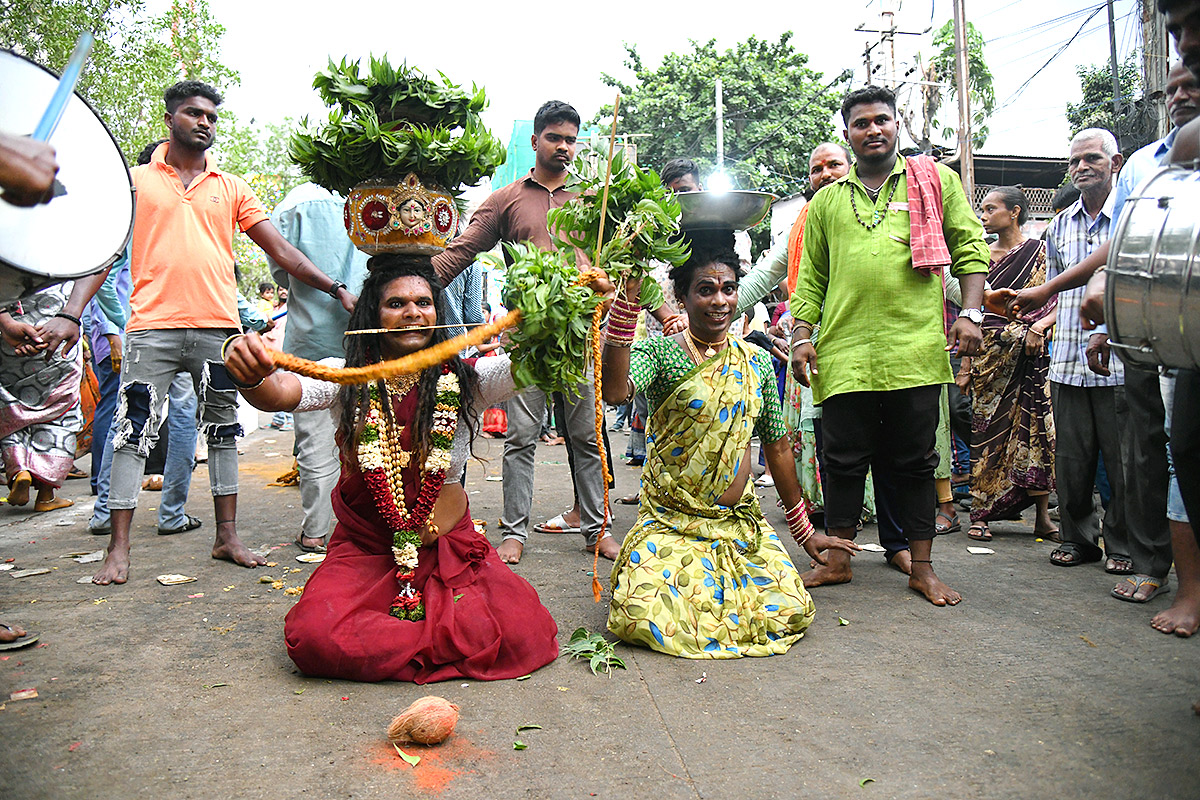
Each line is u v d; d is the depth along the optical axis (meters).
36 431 5.70
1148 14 11.69
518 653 2.93
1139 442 3.85
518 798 2.09
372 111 3.08
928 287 3.90
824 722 2.54
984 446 5.18
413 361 2.28
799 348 4.12
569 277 2.64
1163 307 2.14
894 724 2.52
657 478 3.44
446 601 2.95
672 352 3.41
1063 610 3.67
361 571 3.05
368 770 2.22
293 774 2.20
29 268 2.11
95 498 6.26
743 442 3.37
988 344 5.18
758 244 18.11
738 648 3.14
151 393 4.14
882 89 3.90
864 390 3.90
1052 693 2.75
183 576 4.08
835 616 3.61
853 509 4.11
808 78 26.30
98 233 2.36
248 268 21.36
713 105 25.14
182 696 2.70
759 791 2.13
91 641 3.20
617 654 3.13
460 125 3.27
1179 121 3.00
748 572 3.37
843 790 2.14
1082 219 4.46
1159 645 3.20
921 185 3.88
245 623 3.43
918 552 3.94
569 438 4.61
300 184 4.89
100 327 5.69
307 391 2.92
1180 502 3.35
